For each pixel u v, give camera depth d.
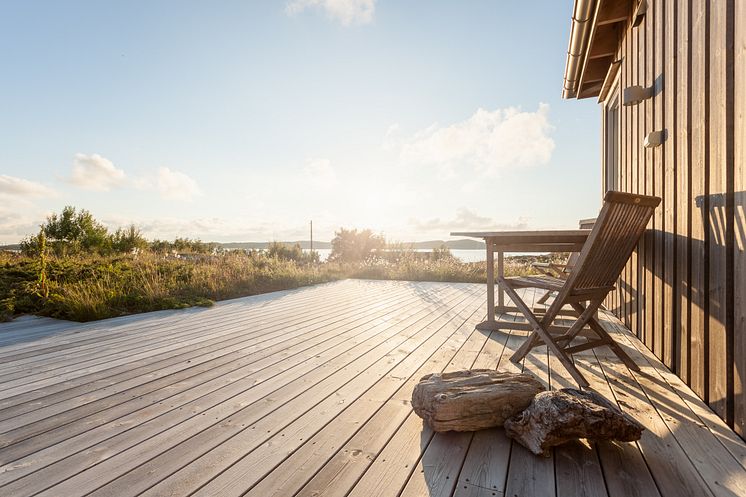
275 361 2.64
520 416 1.53
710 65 1.81
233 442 1.52
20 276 6.68
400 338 3.29
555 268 4.25
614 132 4.80
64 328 3.81
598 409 1.38
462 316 4.30
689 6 2.07
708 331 1.83
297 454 1.42
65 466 1.36
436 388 1.66
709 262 1.82
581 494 1.15
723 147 1.66
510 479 1.24
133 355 2.82
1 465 1.37
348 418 1.73
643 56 3.00
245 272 7.69
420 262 10.81
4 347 3.09
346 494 1.17
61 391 2.11
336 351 2.88
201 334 3.50
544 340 2.36
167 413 1.81
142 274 6.65
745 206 1.48
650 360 2.57
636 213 2.14
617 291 4.02
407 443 1.49
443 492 1.17
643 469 1.29
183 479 1.26
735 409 1.56
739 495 1.14
